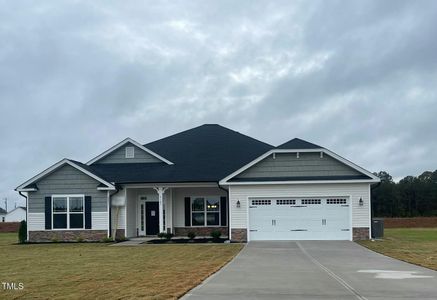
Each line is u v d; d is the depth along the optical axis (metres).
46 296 11.27
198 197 32.50
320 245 24.52
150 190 32.50
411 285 12.30
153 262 18.06
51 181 30.09
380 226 29.56
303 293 11.24
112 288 12.13
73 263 18.25
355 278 13.52
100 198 29.80
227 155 33.81
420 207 79.00
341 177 27.70
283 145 28.50
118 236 29.98
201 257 19.59
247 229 27.78
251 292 11.38
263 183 27.77
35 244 28.58
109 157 33.44
